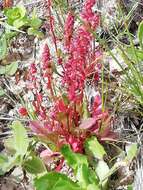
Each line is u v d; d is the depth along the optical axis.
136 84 0.35
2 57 0.41
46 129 0.32
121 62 0.39
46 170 0.33
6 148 0.33
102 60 0.34
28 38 0.44
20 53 0.43
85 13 0.31
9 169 0.32
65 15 0.44
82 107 0.34
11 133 0.36
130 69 0.36
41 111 0.35
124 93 0.36
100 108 0.34
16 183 0.34
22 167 0.33
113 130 0.35
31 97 0.39
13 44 0.44
